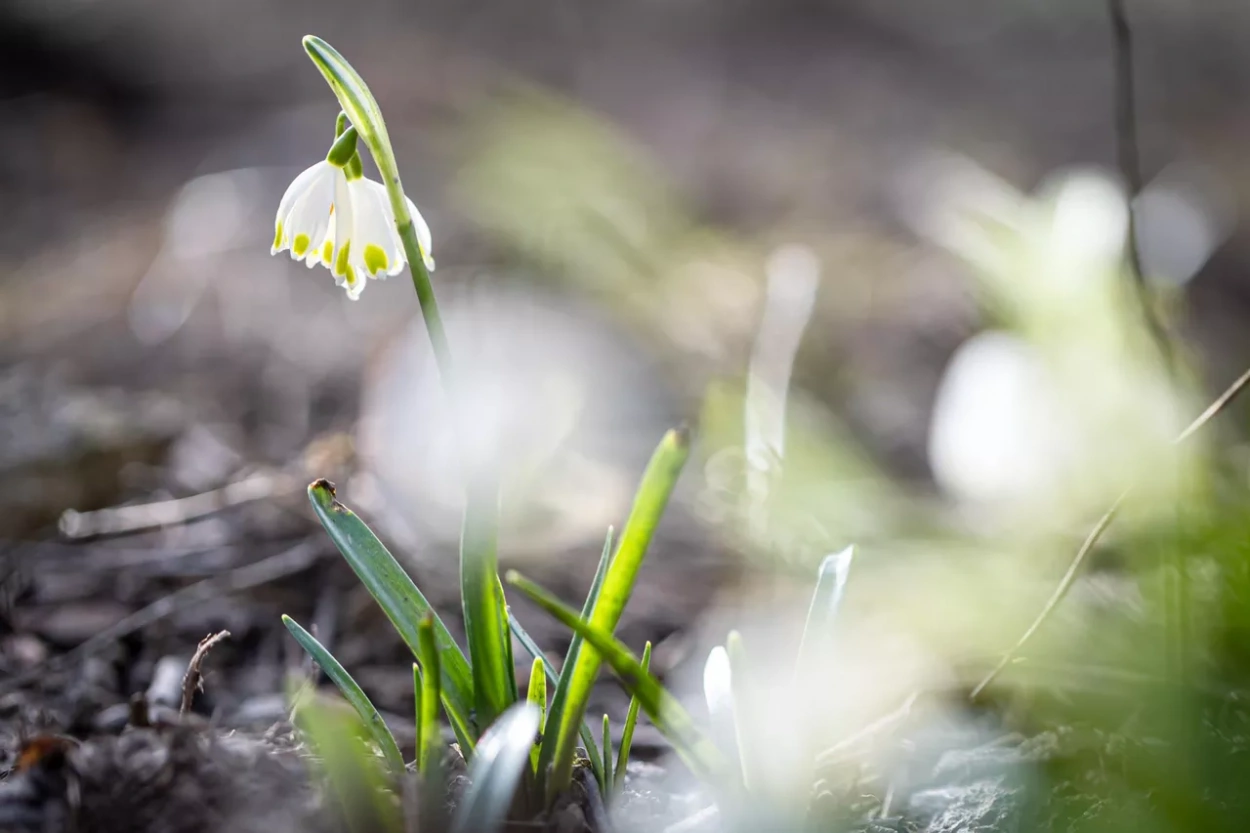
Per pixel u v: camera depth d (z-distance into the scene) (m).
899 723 0.69
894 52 3.37
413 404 1.03
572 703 0.61
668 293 1.40
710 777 0.61
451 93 2.24
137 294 1.52
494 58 2.88
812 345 1.33
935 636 0.76
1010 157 2.51
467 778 0.62
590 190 1.49
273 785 0.61
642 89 2.91
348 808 0.60
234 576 0.78
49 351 1.33
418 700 0.62
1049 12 3.51
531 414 0.99
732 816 0.61
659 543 0.92
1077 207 0.94
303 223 0.62
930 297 1.51
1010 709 0.71
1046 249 0.93
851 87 3.07
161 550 0.81
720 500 0.94
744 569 0.87
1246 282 1.72
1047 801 0.65
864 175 2.24
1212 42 3.52
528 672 0.75
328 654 0.63
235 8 2.79
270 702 0.71
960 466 0.94
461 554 0.61
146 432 0.95
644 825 0.63
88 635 0.75
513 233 1.46
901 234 1.84
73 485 0.88
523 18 3.06
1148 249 1.54
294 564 0.79
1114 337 0.86
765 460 0.90
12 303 1.54
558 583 0.83
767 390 1.01
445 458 0.93
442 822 0.60
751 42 3.30
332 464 0.85
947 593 0.78
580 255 1.42
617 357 1.27
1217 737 0.64
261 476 0.88
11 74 2.55
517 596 0.81
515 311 1.33
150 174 2.17
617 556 0.60
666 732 0.61
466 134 1.83
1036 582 0.79
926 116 2.90
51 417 0.95
